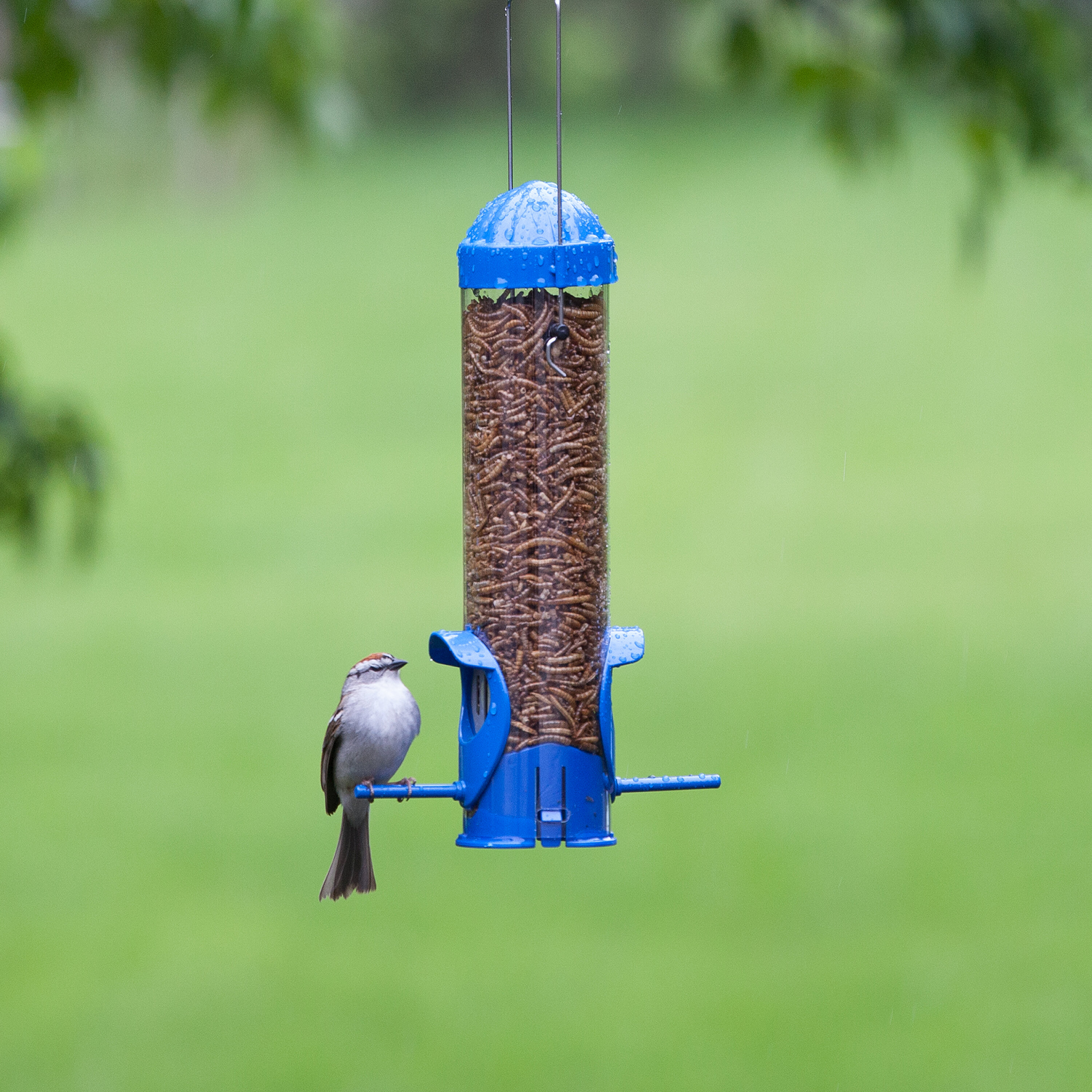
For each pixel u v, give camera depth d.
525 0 53.62
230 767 18.97
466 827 6.56
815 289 43.16
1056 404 35.22
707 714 20.03
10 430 7.86
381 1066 12.15
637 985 13.39
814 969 13.60
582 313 6.62
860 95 7.40
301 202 51.66
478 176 52.22
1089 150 6.96
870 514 29.55
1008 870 15.41
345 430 36.12
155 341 42.56
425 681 21.31
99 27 7.95
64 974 13.69
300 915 14.88
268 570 27.44
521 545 6.58
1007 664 21.59
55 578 27.06
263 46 8.13
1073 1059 12.08
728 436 34.72
